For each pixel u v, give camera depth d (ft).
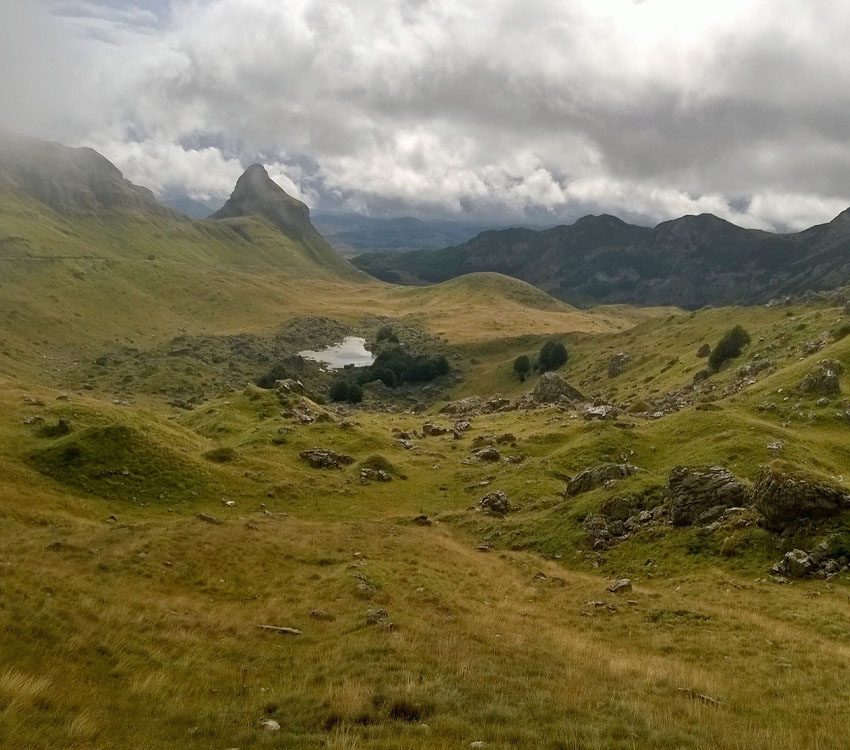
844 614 106.01
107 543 127.54
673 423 271.49
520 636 93.97
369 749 47.47
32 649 62.95
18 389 332.80
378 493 239.09
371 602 108.17
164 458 220.02
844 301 553.64
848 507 138.62
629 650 94.43
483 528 194.49
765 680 78.89
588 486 201.98
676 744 52.39
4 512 154.30
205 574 117.91
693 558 144.56
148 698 59.21
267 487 222.48
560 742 51.26
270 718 56.44
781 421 264.93
